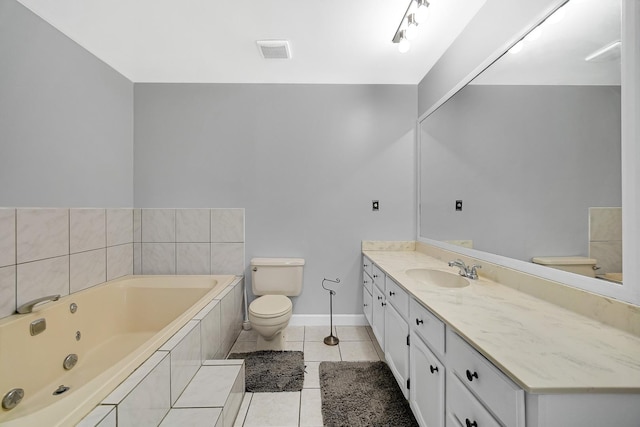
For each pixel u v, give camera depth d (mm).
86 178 2070
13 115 1574
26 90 1641
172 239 2602
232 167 2627
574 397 642
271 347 2174
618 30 917
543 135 1227
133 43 2012
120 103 2430
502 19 1474
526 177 1328
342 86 2623
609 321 939
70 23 1782
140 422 1026
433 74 2316
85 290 1995
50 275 1758
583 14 1039
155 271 2596
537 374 667
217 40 1978
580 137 1051
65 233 1871
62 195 1873
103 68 2234
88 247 2068
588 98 1021
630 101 882
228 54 2156
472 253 1773
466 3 1619
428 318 1193
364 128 2637
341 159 2645
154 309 2312
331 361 2018
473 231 1759
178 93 2600
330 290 2426
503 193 1486
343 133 2639
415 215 2652
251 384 1746
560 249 1144
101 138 2217
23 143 1626
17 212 1576
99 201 2195
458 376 970
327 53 2137
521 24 1341
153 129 2596
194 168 2613
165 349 1255
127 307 2301
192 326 1512
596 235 997
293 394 1670
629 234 889
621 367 698
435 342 1127
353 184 2645
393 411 1504
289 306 2109
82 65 2029
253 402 1598
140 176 2596
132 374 1063
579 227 1058
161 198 2604
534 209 1278
